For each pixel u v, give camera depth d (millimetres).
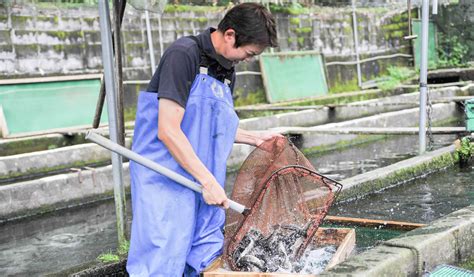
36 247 5395
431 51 17078
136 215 2783
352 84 14477
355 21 14562
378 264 2736
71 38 9234
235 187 3227
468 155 6676
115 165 3805
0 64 8383
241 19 2641
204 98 2799
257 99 12094
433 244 3045
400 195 5387
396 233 3908
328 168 8148
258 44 2672
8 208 6344
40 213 6621
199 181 2707
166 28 10633
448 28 17078
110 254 3664
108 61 3682
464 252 3309
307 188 3258
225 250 3000
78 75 9258
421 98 6621
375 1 15727
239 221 3096
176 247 2725
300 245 3207
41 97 8719
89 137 2574
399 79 15383
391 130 7809
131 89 10000
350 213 4812
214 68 2830
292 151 3242
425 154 6500
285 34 12820
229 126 2912
